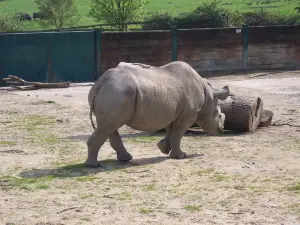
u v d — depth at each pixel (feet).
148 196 39.47
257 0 281.54
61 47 99.09
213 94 51.39
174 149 49.55
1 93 87.71
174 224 34.30
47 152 52.11
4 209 37.06
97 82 45.88
